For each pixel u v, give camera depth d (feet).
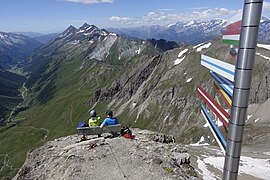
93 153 65.41
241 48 21.75
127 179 54.34
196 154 103.65
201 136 477.36
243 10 21.48
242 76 21.99
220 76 29.60
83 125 77.20
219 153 111.45
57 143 77.92
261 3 20.66
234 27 23.86
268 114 371.35
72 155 64.85
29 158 72.64
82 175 56.34
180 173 58.54
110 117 74.43
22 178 65.00
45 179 60.85
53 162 65.67
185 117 604.90
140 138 83.56
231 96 24.77
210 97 31.81
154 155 65.16
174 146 77.36
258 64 537.65
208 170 83.92
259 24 21.02
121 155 64.34
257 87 497.05
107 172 57.00
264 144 198.08
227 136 24.39
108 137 77.36
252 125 293.84
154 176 55.21
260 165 104.78
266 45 579.48
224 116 26.25
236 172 24.34
